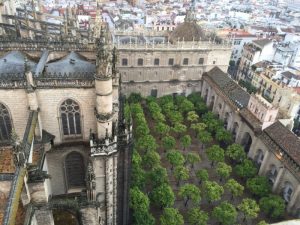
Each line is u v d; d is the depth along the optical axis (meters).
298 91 122.44
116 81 51.31
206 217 69.19
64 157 54.94
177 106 120.81
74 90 48.84
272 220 77.69
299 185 75.19
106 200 55.56
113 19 176.88
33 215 42.00
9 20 93.00
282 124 88.88
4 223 30.86
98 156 49.53
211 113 114.06
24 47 57.81
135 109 112.25
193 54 126.38
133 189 69.62
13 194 34.38
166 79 129.75
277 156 82.25
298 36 190.38
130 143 54.41
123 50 117.31
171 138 97.69
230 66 178.38
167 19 195.25
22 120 50.56
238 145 95.69
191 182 88.44
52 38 69.62
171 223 66.81
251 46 160.00
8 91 46.81
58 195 58.06
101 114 47.81
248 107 99.50
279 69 141.88
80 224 48.56
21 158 38.25
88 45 60.91
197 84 134.88
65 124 52.50
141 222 64.38
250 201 74.75
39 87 47.47
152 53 121.25
